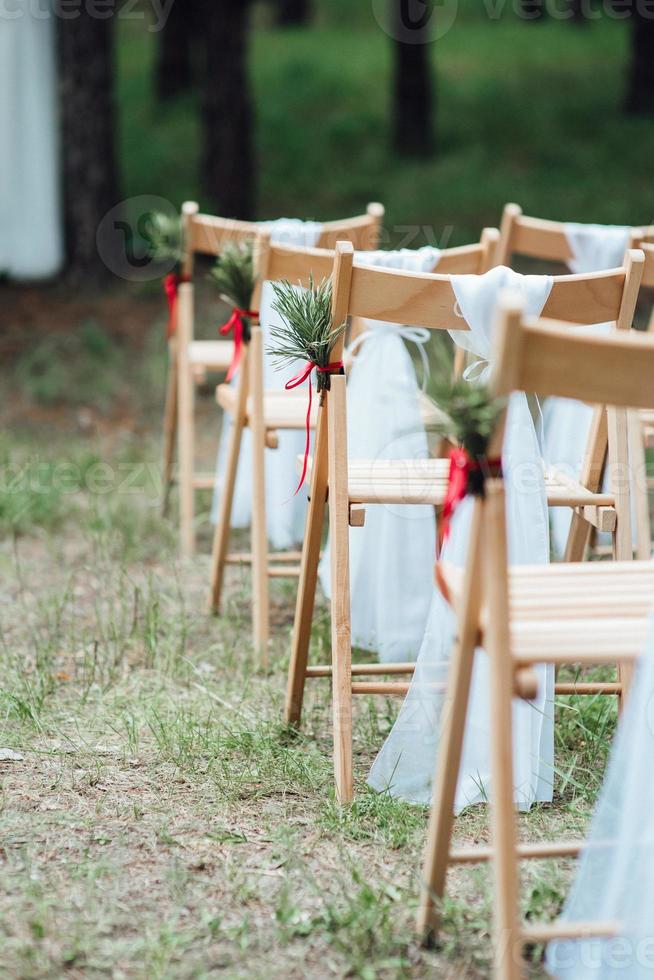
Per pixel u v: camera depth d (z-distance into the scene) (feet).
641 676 8.43
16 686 14.40
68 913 9.76
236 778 12.10
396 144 53.88
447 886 10.31
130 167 51.70
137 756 12.64
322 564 16.88
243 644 16.30
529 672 8.29
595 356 7.67
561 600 9.13
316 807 11.68
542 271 39.78
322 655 15.39
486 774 11.78
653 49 57.57
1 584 18.42
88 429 27.27
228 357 20.22
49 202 36.32
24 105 35.19
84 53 35.40
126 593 18.11
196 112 60.03
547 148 54.39
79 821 11.20
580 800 11.85
